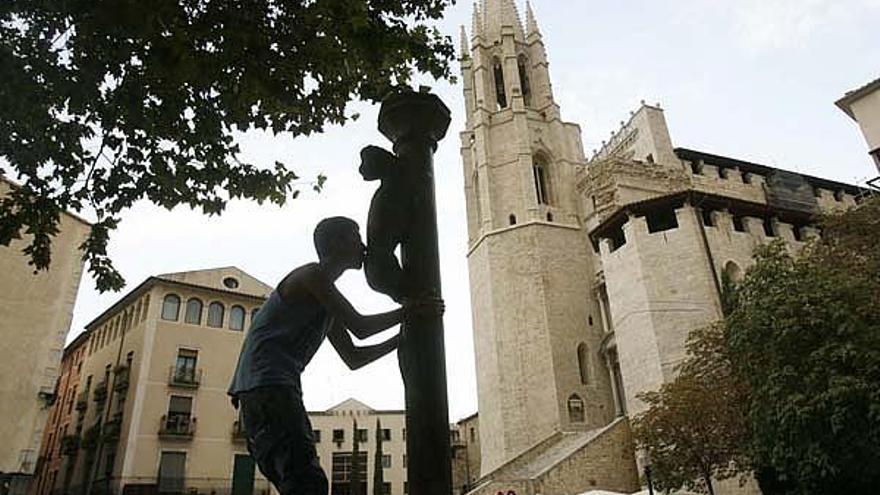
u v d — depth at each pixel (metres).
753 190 51.50
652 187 48.91
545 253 50.00
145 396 39.53
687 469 26.12
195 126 7.52
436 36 8.38
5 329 28.41
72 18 6.28
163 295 43.12
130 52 6.73
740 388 24.27
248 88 7.17
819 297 19.50
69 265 31.45
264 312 2.85
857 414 17.38
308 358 2.88
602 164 50.19
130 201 7.77
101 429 41.72
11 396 27.80
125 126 7.43
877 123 28.88
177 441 39.22
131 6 5.93
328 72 7.74
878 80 28.88
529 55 63.66
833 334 18.84
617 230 42.06
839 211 26.83
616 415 43.97
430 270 3.29
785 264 22.31
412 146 3.58
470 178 59.31
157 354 41.12
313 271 2.82
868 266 22.45
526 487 32.12
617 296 39.47
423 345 3.12
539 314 47.72
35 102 6.70
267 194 8.37
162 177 7.71
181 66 6.44
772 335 20.03
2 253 29.20
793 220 41.81
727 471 29.73
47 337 29.64
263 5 7.06
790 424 18.80
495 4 66.06
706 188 50.03
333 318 3.08
